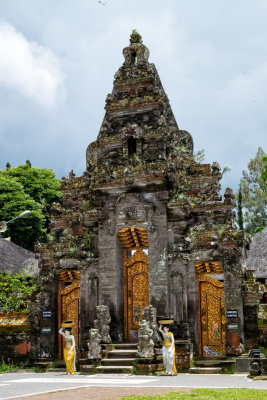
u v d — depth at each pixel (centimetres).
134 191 2422
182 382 1733
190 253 2300
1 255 4319
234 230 2288
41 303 2553
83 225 2539
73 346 2219
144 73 2592
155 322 2208
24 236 5325
